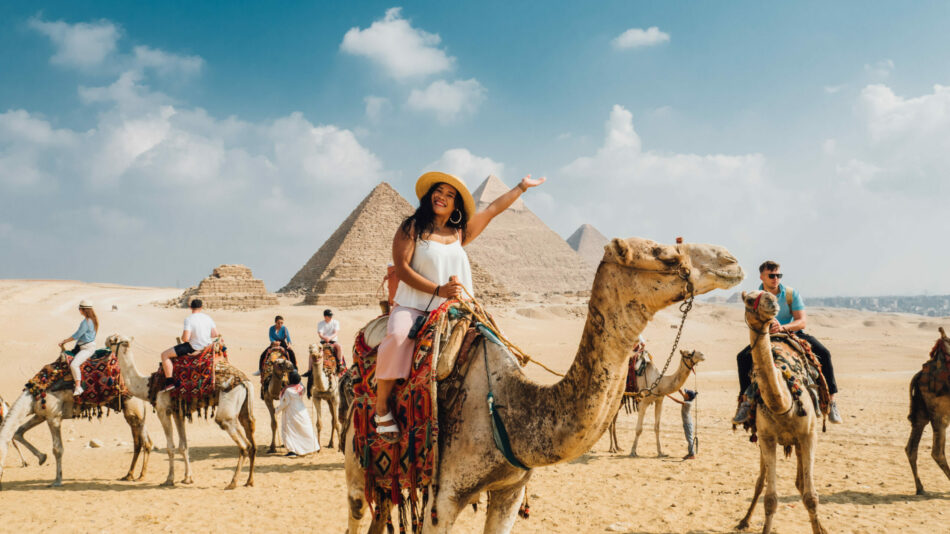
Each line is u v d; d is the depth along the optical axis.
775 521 8.08
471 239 5.13
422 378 4.28
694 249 3.73
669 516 8.51
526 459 4.02
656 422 13.27
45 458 12.91
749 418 7.34
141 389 11.38
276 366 14.43
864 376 31.20
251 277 131.25
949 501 8.80
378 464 4.53
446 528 4.14
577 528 8.12
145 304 110.38
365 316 98.31
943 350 9.17
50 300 108.44
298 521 8.85
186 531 8.43
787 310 7.97
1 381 32.94
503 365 4.29
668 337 87.25
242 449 11.09
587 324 3.91
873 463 11.56
